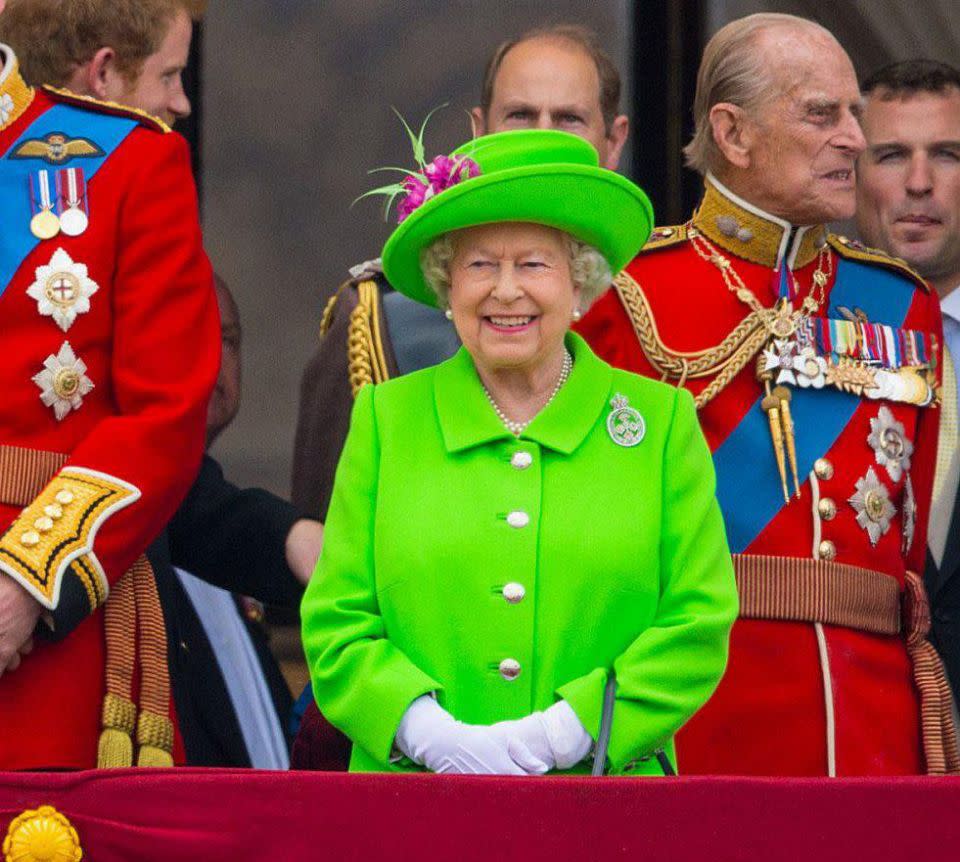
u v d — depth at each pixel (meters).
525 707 13.33
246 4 25.02
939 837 11.95
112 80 17.08
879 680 16.59
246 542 17.64
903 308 17.39
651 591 13.51
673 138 24.16
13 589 14.31
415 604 13.47
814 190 16.73
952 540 19.31
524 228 13.64
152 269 15.31
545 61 19.52
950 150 21.09
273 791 12.14
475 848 12.00
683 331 16.75
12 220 15.20
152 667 15.17
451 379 14.05
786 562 16.34
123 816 12.17
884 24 23.56
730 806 12.00
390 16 25.05
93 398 15.16
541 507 13.57
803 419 16.70
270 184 25.08
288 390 25.05
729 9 24.00
